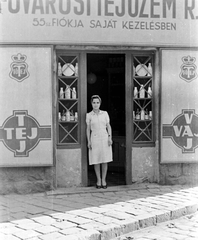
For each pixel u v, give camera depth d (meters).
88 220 4.59
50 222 4.54
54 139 6.19
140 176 6.57
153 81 6.52
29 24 5.97
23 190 6.11
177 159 6.46
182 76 6.41
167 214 4.91
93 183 6.76
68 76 6.32
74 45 6.18
